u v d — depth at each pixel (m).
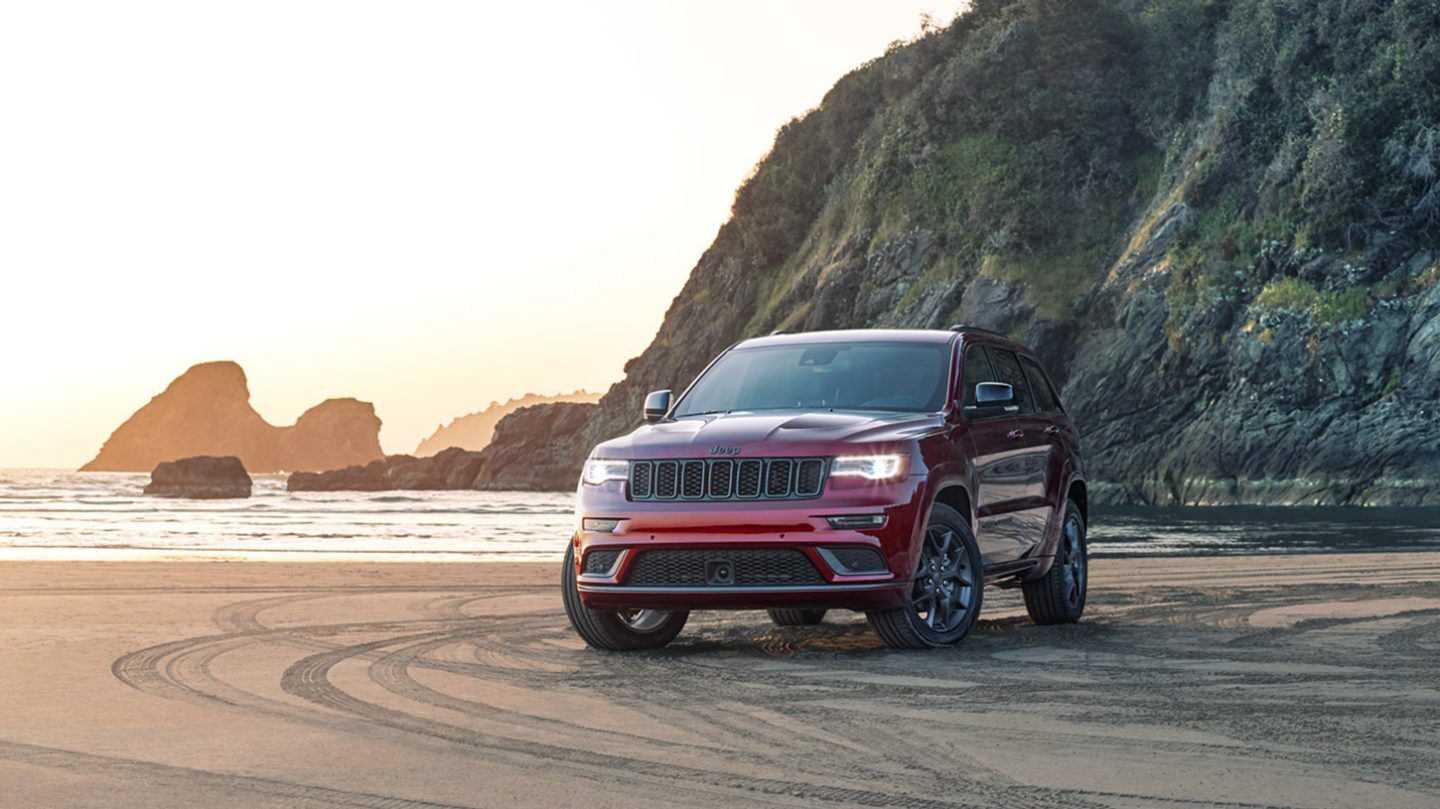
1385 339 55.09
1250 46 67.19
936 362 8.48
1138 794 4.08
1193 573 13.43
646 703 5.82
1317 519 37.59
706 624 9.31
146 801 4.02
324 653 7.50
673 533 7.34
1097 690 6.08
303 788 4.20
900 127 82.31
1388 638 7.97
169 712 5.60
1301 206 59.09
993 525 8.30
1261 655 7.25
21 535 31.17
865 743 4.90
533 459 124.50
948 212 77.69
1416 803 3.94
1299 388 56.94
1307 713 5.45
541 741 4.96
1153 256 65.44
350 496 106.19
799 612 9.33
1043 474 9.01
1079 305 69.25
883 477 7.32
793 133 97.69
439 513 54.50
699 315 100.88
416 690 6.20
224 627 8.70
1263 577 12.88
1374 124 57.78
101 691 6.15
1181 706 5.64
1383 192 57.00
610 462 7.68
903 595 7.32
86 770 4.47
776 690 6.17
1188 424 61.00
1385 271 56.50
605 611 7.65
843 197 88.38
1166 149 72.75
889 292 78.31
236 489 113.31
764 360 8.81
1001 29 80.06
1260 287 59.78
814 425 7.57
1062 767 4.46
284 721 5.39
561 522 42.41
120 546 25.16
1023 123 76.56
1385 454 53.56
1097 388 64.56
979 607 7.95
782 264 94.88
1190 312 61.56
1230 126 64.88
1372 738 4.93
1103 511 48.66
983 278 72.44
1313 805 3.93
